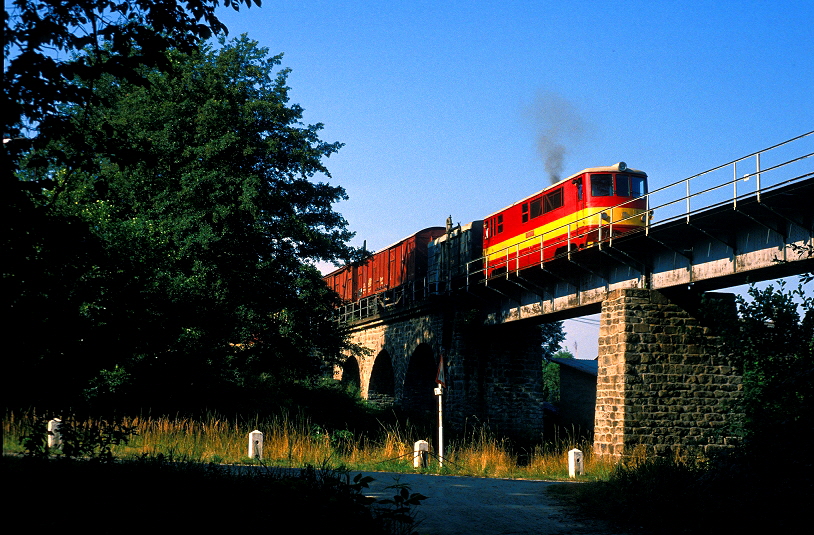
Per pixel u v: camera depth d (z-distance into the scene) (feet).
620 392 67.15
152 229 64.69
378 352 137.18
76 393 23.71
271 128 90.33
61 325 22.66
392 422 106.73
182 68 81.20
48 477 22.71
